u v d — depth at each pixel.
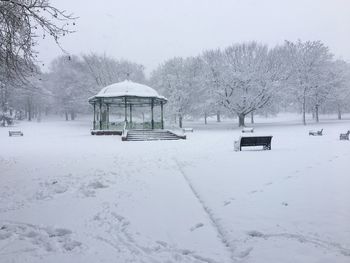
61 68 67.25
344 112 64.00
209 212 5.94
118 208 6.36
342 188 7.19
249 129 32.81
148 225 5.36
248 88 47.88
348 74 62.41
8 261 4.16
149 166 11.65
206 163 12.06
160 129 31.88
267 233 4.72
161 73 59.16
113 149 18.44
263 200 6.44
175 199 6.91
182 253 4.30
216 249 4.36
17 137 31.92
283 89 49.03
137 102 37.94
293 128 41.31
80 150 18.05
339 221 5.08
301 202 6.18
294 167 10.24
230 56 49.69
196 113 56.28
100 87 56.81
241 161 12.17
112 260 4.13
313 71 50.09
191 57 57.19
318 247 4.16
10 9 9.12
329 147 16.55
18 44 9.55
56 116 80.19
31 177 9.86
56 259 4.21
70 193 7.73
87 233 5.11
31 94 64.12
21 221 5.71
